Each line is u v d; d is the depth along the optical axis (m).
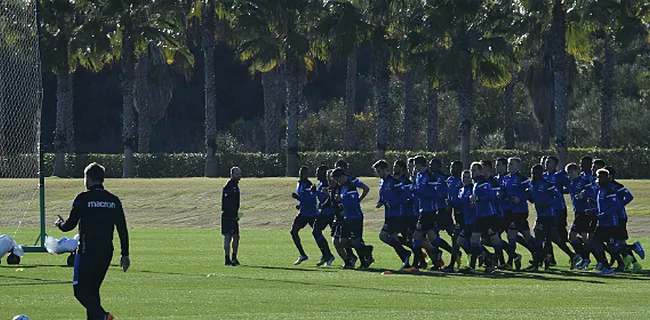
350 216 71.06
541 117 199.62
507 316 44.56
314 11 193.88
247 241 104.56
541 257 71.25
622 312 46.25
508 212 71.88
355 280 62.50
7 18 105.50
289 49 194.38
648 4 180.25
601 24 170.62
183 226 139.25
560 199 74.25
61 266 71.50
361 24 185.62
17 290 55.34
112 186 173.50
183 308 47.47
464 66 177.00
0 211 150.25
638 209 139.38
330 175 72.31
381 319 43.38
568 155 196.50
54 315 44.59
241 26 195.75
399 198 69.00
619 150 193.75
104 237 40.03
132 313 45.47
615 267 74.81
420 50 185.88
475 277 65.56
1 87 133.62
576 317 44.28
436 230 69.12
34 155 172.62
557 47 179.25
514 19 185.88
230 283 60.00
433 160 69.25
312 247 95.31
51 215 148.50
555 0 177.25
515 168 72.06
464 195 69.50
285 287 57.75
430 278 64.38
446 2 176.62
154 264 74.19
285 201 157.12
